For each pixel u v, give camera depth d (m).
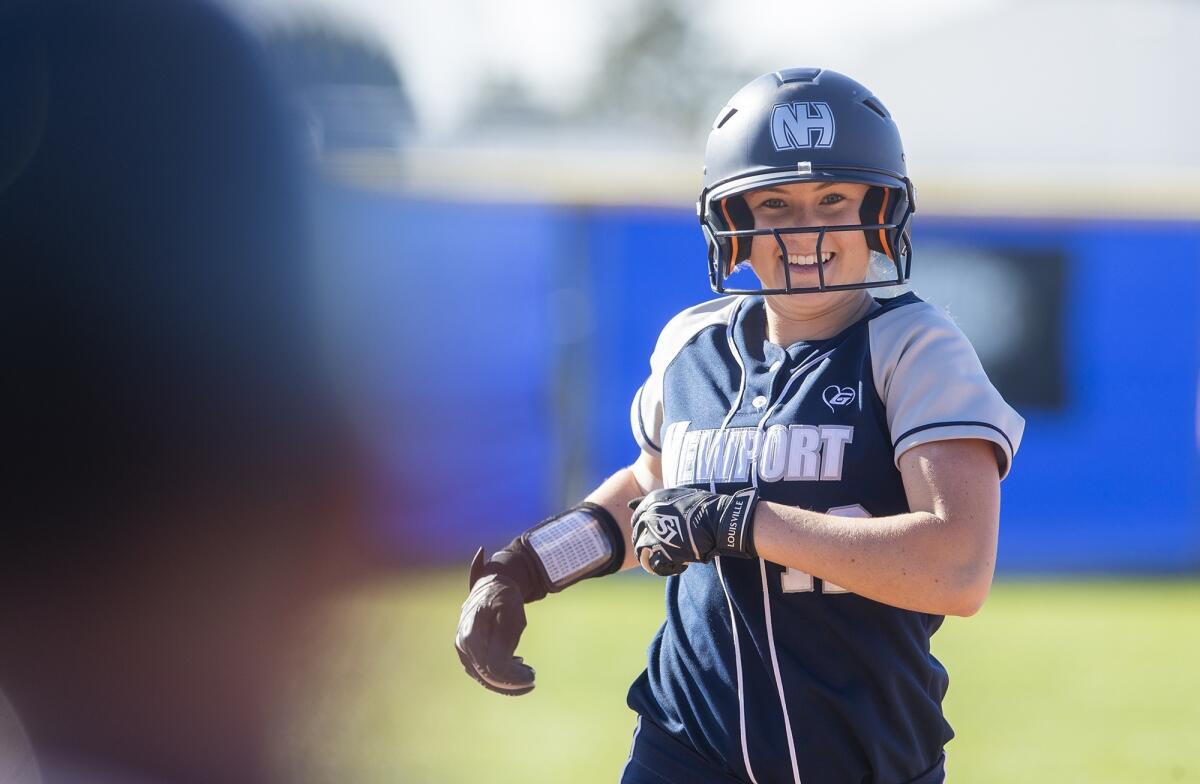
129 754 2.62
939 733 9.09
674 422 9.59
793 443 8.77
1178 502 37.19
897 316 8.88
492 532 35.91
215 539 2.54
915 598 8.04
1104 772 18.33
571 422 36.97
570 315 36.84
